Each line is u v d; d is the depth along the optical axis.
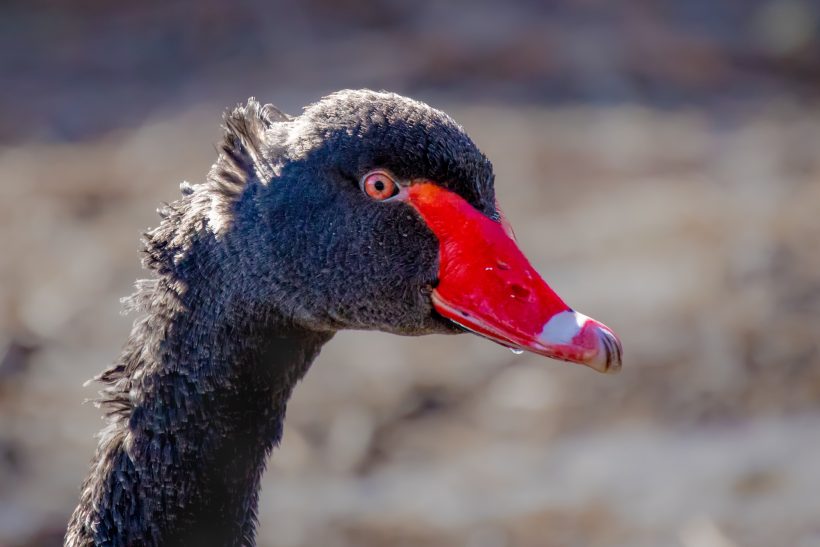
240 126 5.91
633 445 11.45
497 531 10.23
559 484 10.91
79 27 22.64
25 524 10.20
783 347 12.47
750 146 18.39
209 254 5.80
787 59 22.28
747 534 10.00
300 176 5.78
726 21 23.67
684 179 17.09
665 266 14.24
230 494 6.01
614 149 18.20
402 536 10.19
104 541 5.94
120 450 5.95
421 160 5.75
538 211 16.20
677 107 20.27
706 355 12.51
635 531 10.17
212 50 21.73
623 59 21.48
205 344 5.80
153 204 16.31
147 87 20.56
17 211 16.19
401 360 12.80
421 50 21.34
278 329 5.89
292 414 11.92
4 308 13.62
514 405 12.07
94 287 14.18
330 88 19.91
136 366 5.98
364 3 22.86
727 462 11.03
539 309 5.72
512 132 18.72
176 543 5.93
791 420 11.61
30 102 20.03
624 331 13.00
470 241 5.80
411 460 11.38
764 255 14.10
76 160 17.92
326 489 10.95
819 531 9.95
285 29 22.19
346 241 5.79
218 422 5.87
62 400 11.99
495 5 23.12
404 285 5.86
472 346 13.04
